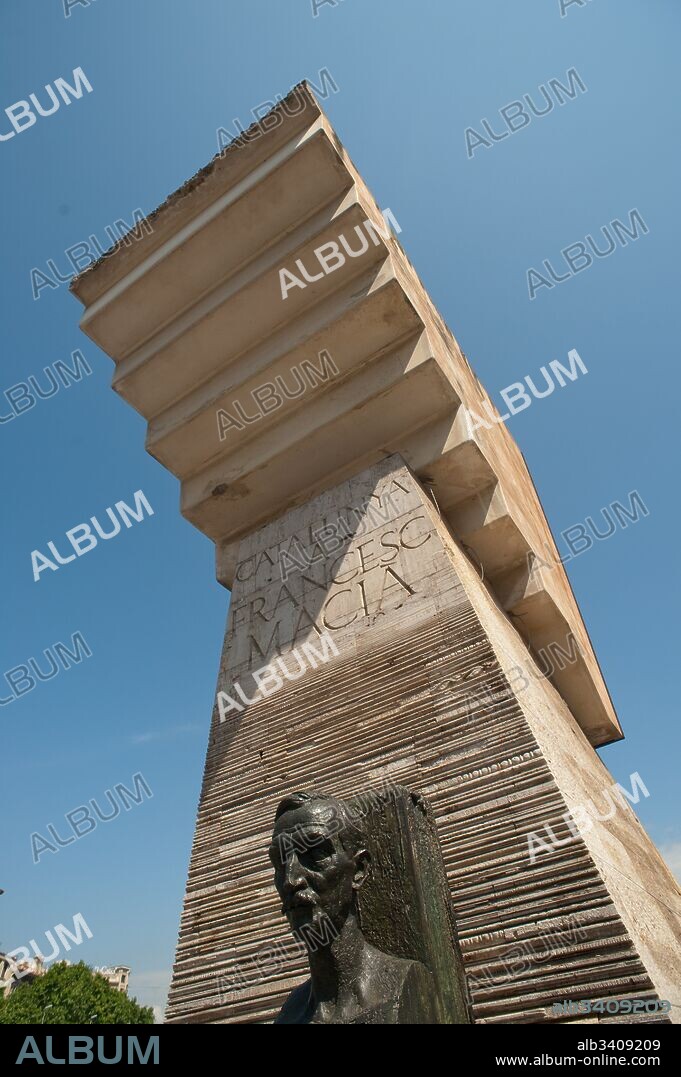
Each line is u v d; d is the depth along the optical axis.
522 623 17.08
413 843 5.61
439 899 5.46
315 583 14.52
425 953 5.02
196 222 16.67
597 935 7.10
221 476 17.22
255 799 11.38
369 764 10.43
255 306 16.48
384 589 13.17
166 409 18.08
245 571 16.27
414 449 15.60
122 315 17.69
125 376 17.59
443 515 16.14
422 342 15.47
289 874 5.07
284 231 16.36
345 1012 4.65
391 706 11.12
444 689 10.75
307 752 11.41
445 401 15.55
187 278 17.12
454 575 12.33
